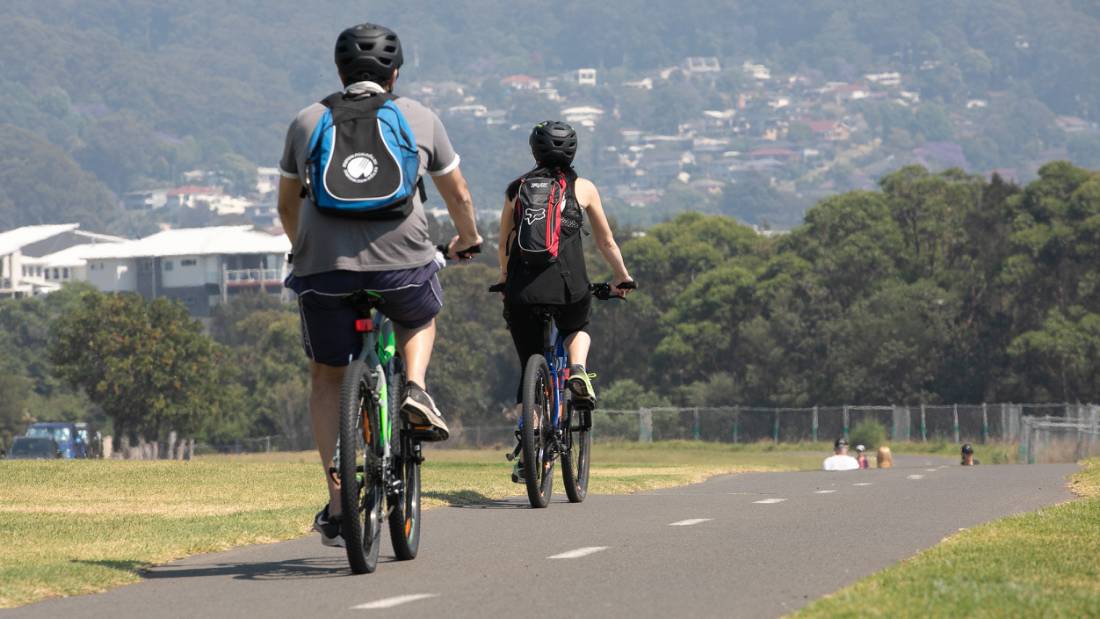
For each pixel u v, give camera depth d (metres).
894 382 197.00
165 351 177.88
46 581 17.30
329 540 18.03
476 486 32.06
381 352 18.53
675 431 181.00
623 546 19.86
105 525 24.80
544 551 19.61
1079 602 13.91
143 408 178.88
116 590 17.22
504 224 27.19
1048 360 190.00
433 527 23.14
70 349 179.50
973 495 28.66
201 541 21.67
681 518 24.14
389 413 18.50
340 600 15.71
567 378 27.30
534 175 27.08
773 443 168.88
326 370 18.86
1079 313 196.00
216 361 186.62
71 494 33.91
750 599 15.01
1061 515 22.41
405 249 17.81
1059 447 90.19
